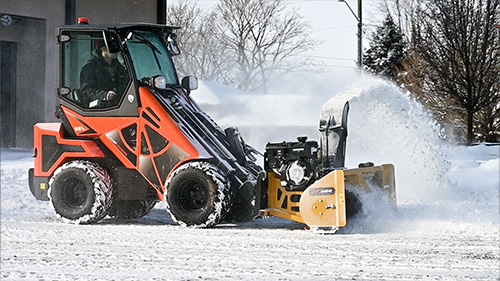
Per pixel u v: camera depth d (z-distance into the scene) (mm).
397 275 10367
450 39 43344
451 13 43406
